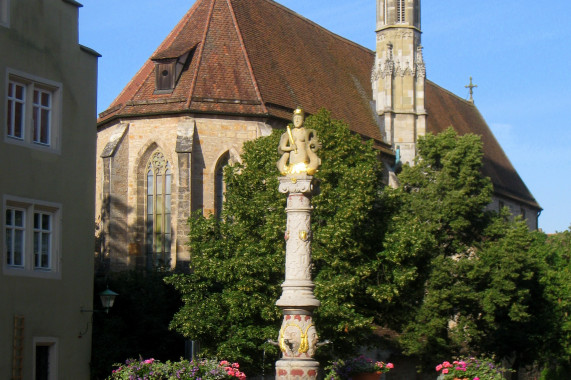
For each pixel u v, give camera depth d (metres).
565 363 85.69
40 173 41.12
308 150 32.19
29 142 40.72
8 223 39.59
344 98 80.81
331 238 48.22
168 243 64.75
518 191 114.31
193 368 34.88
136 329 52.12
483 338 67.31
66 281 42.31
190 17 71.44
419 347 61.69
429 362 63.06
